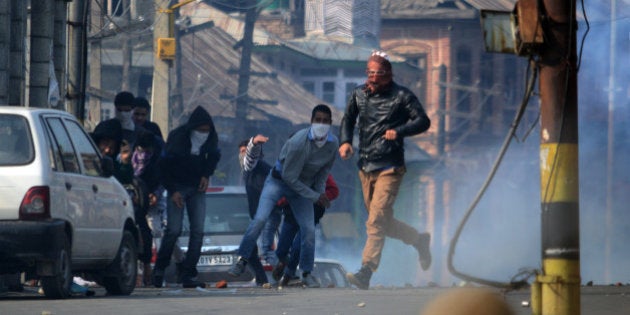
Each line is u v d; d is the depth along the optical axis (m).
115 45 116.06
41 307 24.31
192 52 127.12
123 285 32.09
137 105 41.69
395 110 32.28
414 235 33.53
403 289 32.34
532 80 15.99
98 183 30.84
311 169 33.94
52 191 27.42
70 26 54.97
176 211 37.78
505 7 174.25
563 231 15.80
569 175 15.82
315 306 23.88
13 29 40.50
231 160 117.12
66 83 55.06
